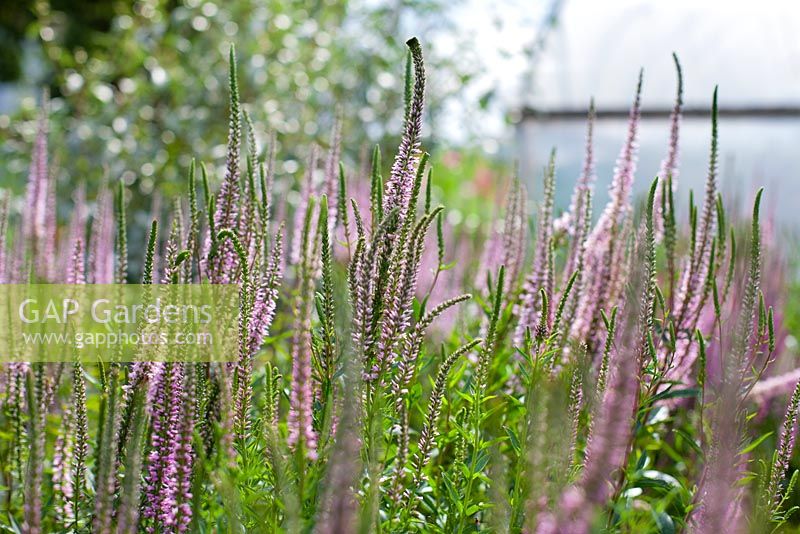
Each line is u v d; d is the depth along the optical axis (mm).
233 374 2520
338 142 3703
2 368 3258
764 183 9031
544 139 11656
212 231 2709
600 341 3385
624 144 3543
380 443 2428
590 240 3605
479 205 11234
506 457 3150
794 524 3154
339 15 8148
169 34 7758
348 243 2869
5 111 9578
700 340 2760
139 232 6578
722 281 3625
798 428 3188
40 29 8562
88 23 13188
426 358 3260
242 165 3480
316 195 4047
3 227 3986
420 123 2553
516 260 3859
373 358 2512
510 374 3385
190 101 7332
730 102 10984
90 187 6938
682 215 4582
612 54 11461
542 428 1838
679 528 2719
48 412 3197
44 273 4559
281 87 7363
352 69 7828
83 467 2531
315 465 2219
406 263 2572
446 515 2766
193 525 2297
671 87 11148
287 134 6992
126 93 7539
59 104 7578
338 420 2426
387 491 2492
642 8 11375
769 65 10898
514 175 4008
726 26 11109
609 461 1671
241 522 2262
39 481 2023
